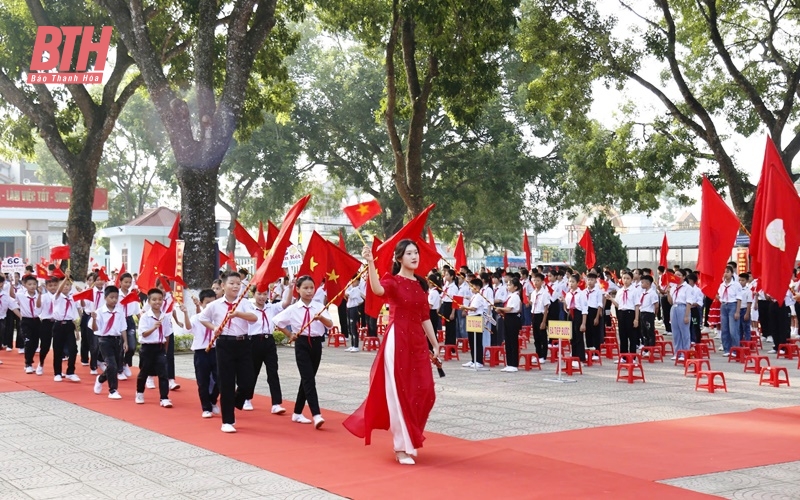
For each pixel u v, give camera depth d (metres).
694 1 25.33
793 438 9.09
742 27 27.31
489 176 40.31
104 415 11.11
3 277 19.92
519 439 9.08
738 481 7.18
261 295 11.10
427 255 14.66
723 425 9.91
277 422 10.45
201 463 8.12
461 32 22.00
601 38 24.73
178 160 20.03
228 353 9.89
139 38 19.89
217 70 25.77
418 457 8.17
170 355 13.59
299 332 10.08
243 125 26.47
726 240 13.26
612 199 30.59
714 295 13.35
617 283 25.36
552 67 25.64
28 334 15.75
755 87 26.83
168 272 18.09
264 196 42.84
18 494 7.03
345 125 42.41
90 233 25.77
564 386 13.66
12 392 13.28
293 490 7.01
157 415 11.07
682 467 7.70
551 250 68.81
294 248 19.41
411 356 8.08
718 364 16.95
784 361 17.67
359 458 8.23
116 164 54.44
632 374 14.01
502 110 41.53
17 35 24.38
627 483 7.08
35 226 38.47
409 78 23.47
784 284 10.80
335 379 14.84
